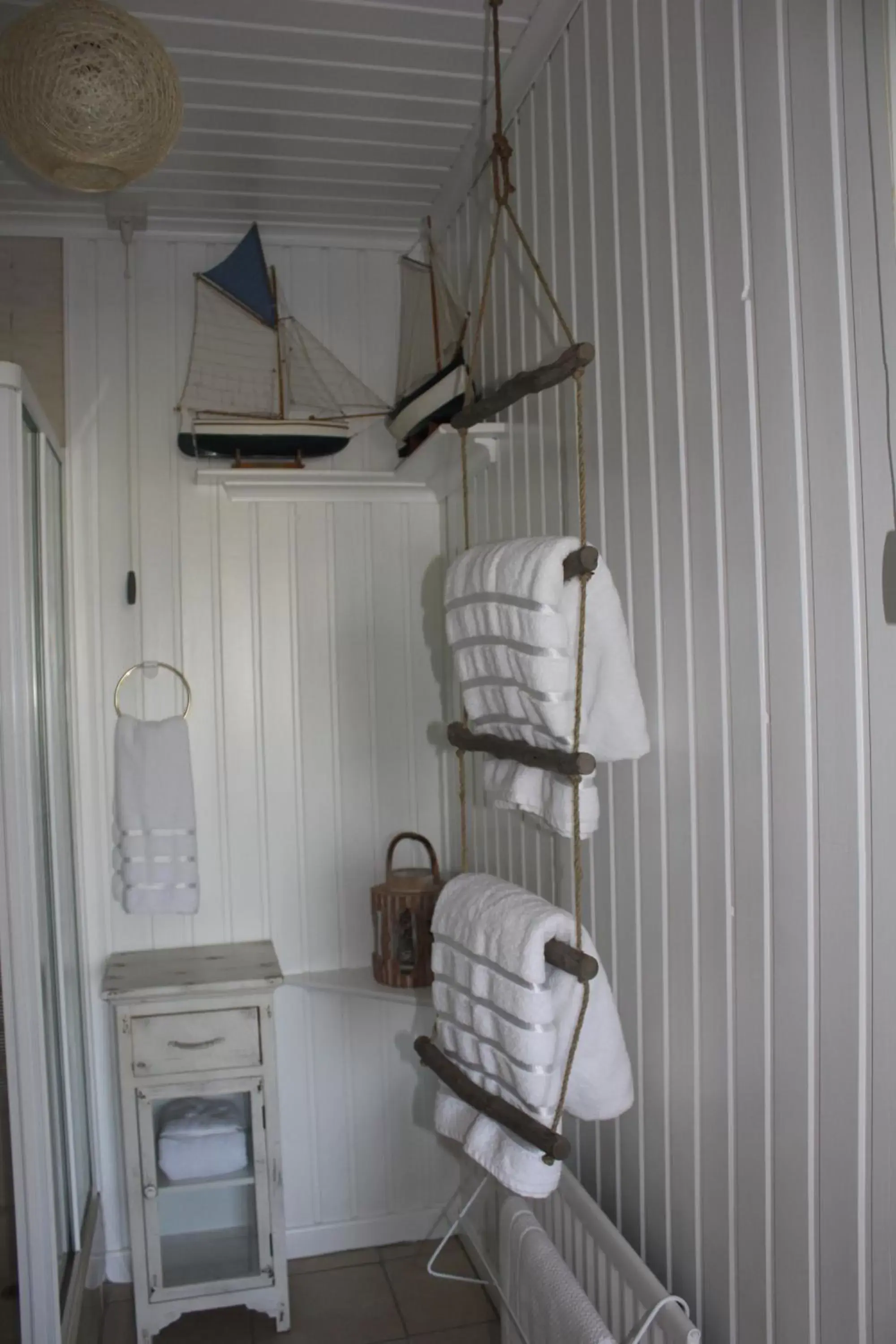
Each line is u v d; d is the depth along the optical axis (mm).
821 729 1081
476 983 1546
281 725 2576
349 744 2611
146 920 2502
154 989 2193
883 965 993
